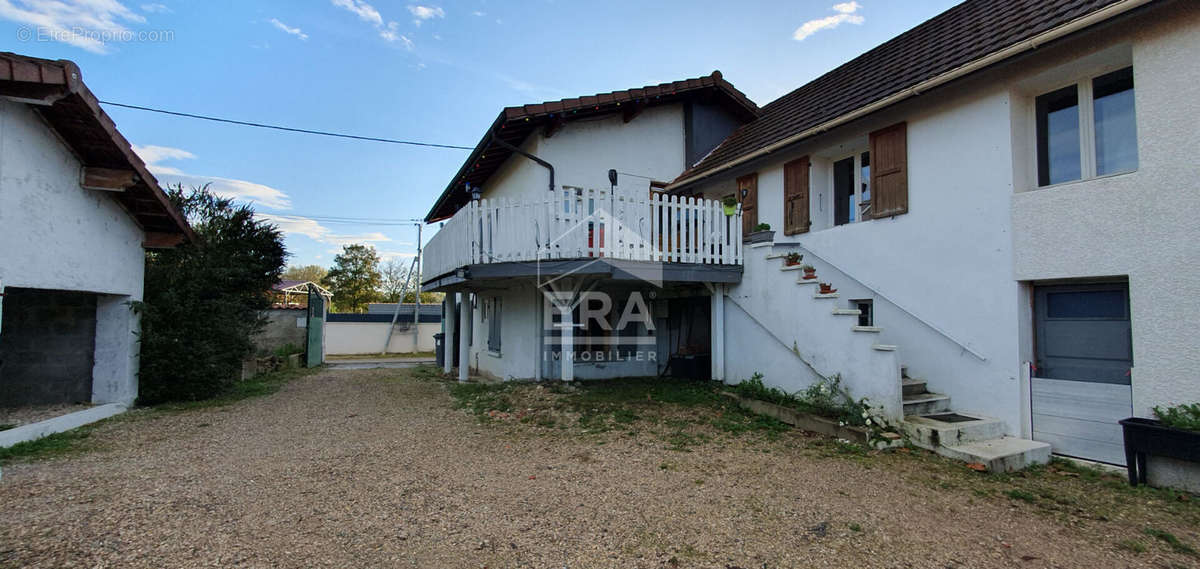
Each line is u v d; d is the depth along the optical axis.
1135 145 5.16
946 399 6.23
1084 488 4.48
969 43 6.64
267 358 14.33
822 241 8.11
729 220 8.66
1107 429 5.03
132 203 7.50
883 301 7.14
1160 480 4.45
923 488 4.44
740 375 8.59
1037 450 5.18
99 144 6.21
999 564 3.16
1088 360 5.31
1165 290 4.59
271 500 4.11
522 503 4.09
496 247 8.29
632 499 4.17
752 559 3.19
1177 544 3.40
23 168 5.51
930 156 6.59
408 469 4.97
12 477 4.57
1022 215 5.61
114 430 6.49
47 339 7.46
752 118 12.34
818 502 4.11
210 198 10.88
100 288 6.98
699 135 11.94
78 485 4.39
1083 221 5.13
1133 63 4.88
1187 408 4.37
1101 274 4.99
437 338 17.47
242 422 7.18
